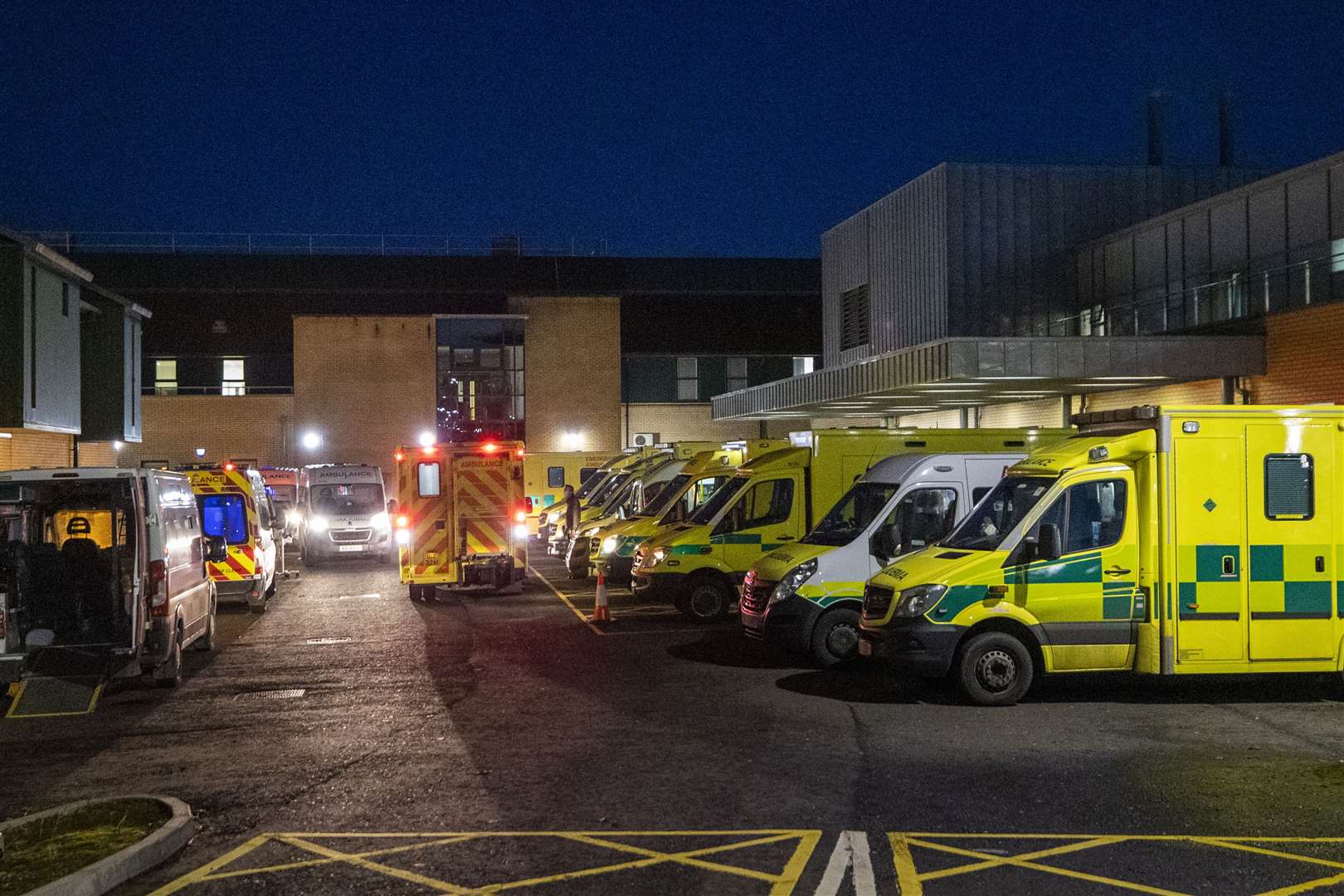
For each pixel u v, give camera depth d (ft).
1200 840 23.70
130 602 40.27
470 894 20.98
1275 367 78.89
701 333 202.59
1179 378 81.76
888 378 92.79
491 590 77.10
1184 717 35.99
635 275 201.26
